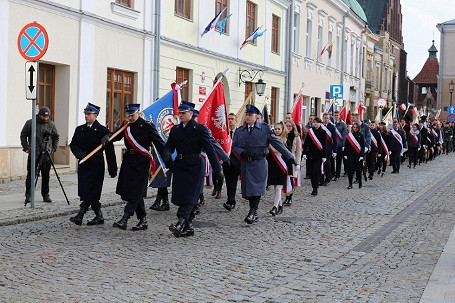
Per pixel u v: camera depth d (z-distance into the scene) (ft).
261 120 40.96
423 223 40.83
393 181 71.00
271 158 42.16
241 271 26.84
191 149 33.47
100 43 65.41
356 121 62.80
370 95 184.55
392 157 83.46
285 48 115.96
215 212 43.55
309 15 127.75
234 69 95.25
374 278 26.11
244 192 38.45
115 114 69.15
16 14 54.34
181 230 33.27
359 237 35.58
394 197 55.26
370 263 29.12
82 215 35.91
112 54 67.41
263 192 38.50
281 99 115.14
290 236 35.37
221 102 43.70
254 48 102.47
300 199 52.60
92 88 64.64
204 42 85.71
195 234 35.01
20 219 36.47
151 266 27.09
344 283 25.27
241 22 97.30
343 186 64.49
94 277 24.91
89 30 63.52
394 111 103.50
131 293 22.82
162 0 75.15
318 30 135.03
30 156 42.27
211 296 22.84
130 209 34.96
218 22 87.71
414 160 93.45
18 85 55.36
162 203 43.70
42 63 59.98
